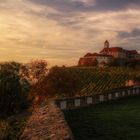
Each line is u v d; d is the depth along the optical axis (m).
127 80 96.94
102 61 199.25
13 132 15.27
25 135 10.59
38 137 9.76
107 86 93.94
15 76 41.59
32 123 13.05
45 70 47.25
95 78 99.75
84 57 199.12
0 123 16.53
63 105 30.52
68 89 47.56
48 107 19.19
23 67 44.56
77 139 16.19
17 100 38.78
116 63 166.62
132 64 158.00
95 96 37.28
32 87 45.09
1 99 37.75
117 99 44.84
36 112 17.69
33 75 46.09
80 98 33.59
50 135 9.69
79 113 27.70
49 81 46.56
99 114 26.45
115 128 19.09
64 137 9.06
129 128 18.98
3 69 40.84
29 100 42.66
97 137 16.58
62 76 47.56
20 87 41.00
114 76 102.00
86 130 18.66
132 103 37.62
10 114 37.34
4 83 39.09
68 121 22.61
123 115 25.34
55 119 13.25
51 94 46.44
